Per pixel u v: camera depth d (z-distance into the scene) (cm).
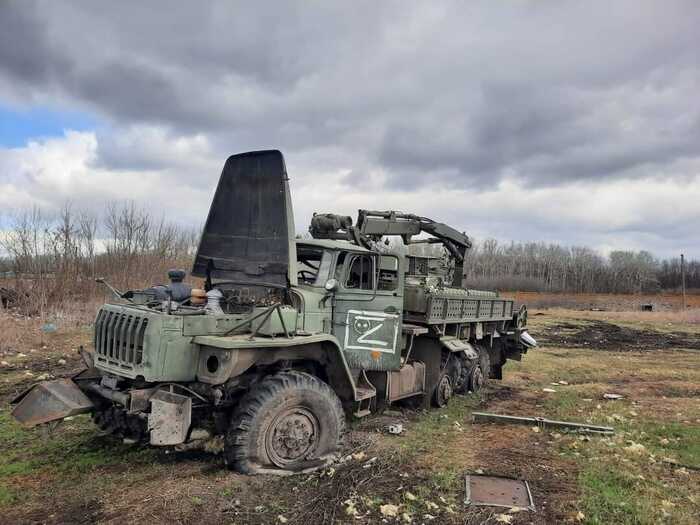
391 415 728
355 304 619
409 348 739
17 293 1573
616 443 622
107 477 471
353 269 630
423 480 489
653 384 1039
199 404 482
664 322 2530
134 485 456
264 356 504
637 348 1702
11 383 814
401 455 550
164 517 402
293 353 532
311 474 487
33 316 1464
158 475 477
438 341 783
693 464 564
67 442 557
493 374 1084
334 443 520
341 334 608
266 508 422
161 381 464
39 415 485
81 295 1644
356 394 596
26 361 974
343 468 505
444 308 779
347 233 766
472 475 509
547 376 1114
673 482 508
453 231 987
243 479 465
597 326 2339
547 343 1756
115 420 529
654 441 647
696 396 938
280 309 518
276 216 554
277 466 488
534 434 658
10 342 1100
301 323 561
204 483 459
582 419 744
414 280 817
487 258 6750
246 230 578
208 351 480
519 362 1277
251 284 575
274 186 557
